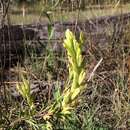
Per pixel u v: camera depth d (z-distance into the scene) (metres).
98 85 3.35
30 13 5.67
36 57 3.70
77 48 1.08
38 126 1.22
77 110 2.80
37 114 1.23
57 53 3.88
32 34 4.38
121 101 3.15
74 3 3.78
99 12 4.62
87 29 4.41
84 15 4.52
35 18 5.29
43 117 1.20
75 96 1.11
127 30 4.23
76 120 2.61
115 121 2.96
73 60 1.08
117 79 3.35
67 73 3.25
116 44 4.05
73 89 1.11
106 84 3.41
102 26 4.45
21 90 1.24
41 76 3.33
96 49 4.00
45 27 4.42
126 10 4.68
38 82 3.19
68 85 1.15
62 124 2.26
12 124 1.32
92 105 3.02
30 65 3.62
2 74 2.29
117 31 4.29
